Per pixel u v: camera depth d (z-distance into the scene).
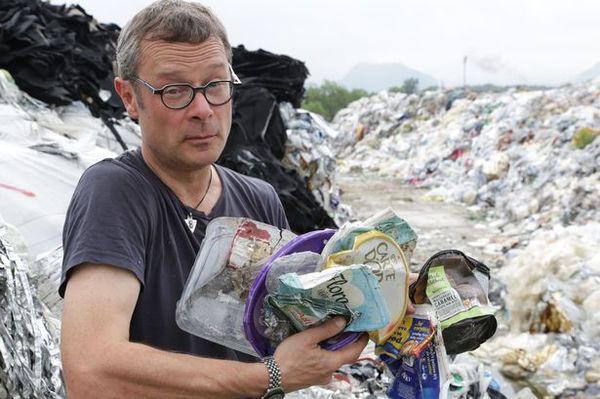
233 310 1.54
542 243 5.77
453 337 1.61
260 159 5.43
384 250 1.49
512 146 12.70
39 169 3.37
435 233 9.21
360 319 1.44
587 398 4.34
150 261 1.59
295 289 1.37
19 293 2.09
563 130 11.83
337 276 1.37
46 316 2.43
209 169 1.85
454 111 17.56
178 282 1.64
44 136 4.02
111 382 1.32
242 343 1.56
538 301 5.13
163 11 1.61
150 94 1.62
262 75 6.66
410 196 12.58
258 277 1.47
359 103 22.83
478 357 4.87
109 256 1.45
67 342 1.36
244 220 1.56
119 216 1.52
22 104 4.50
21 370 1.92
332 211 6.92
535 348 4.88
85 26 5.71
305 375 1.44
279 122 6.18
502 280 5.55
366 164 17.28
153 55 1.60
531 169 10.72
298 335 1.45
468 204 11.50
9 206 3.00
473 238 8.95
